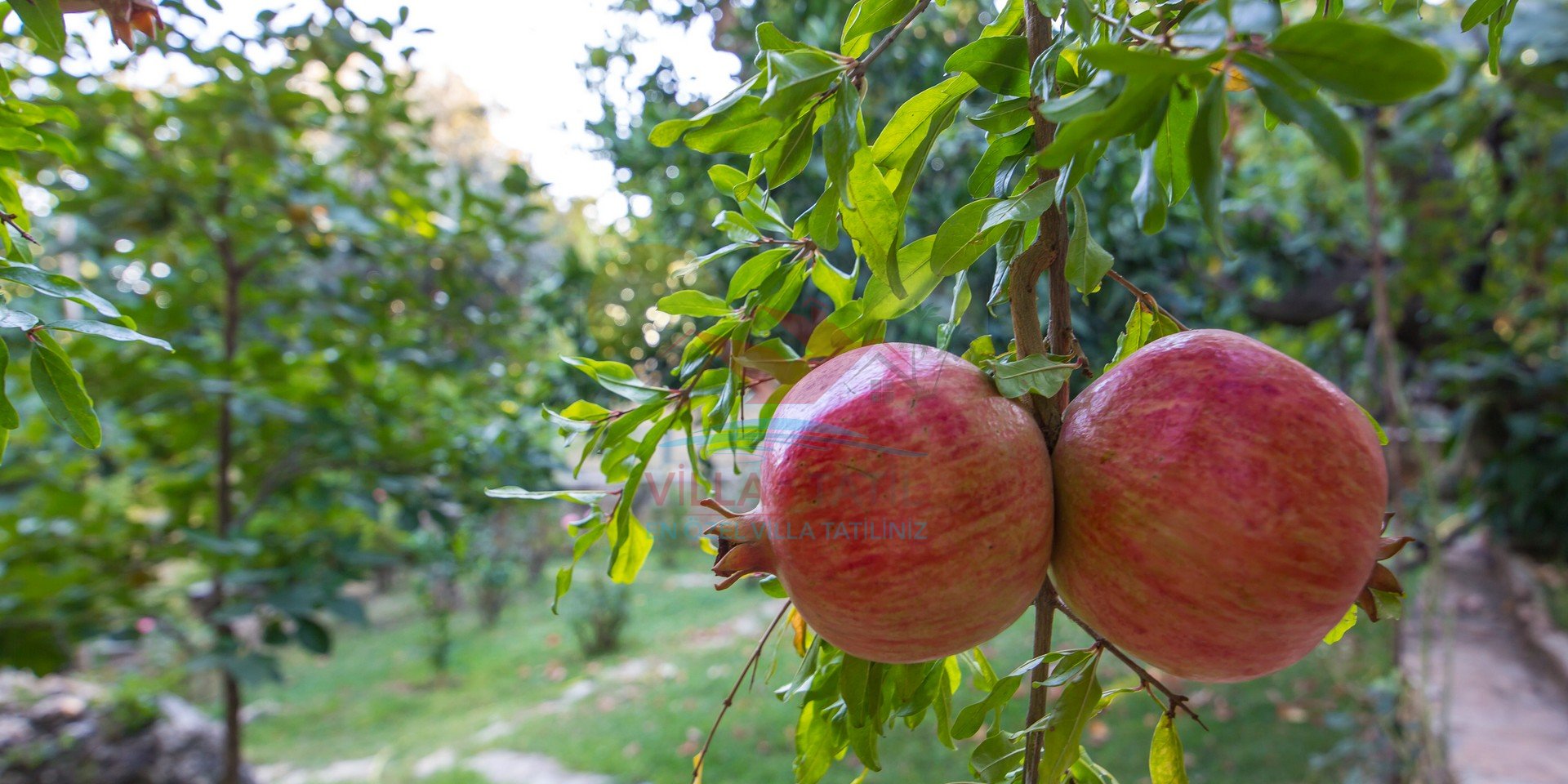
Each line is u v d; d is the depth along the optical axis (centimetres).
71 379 103
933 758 568
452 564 973
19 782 567
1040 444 82
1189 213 351
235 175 402
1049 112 70
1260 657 77
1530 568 716
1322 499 72
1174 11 85
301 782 681
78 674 853
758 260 108
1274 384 76
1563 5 430
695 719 694
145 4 125
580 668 914
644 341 286
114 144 461
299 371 457
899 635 79
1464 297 601
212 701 917
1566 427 649
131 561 411
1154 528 74
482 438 441
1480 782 402
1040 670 100
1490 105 516
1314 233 575
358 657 1082
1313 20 58
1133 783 494
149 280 448
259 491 461
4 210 130
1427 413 916
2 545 391
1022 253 91
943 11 375
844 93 86
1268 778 486
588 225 429
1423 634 377
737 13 357
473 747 710
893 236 92
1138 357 83
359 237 436
